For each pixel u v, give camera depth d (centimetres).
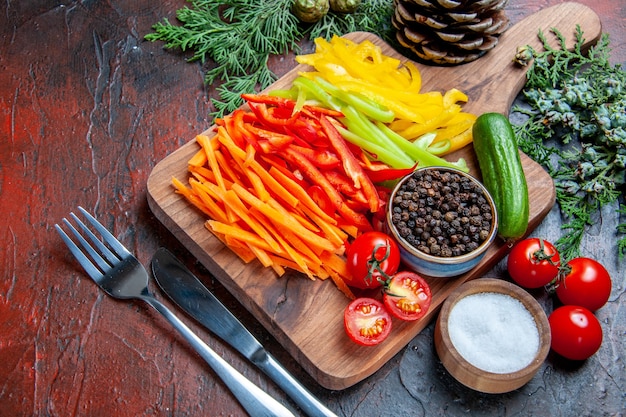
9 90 82
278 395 68
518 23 85
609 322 72
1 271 73
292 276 71
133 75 84
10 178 77
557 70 83
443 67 82
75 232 73
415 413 68
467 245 69
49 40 86
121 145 79
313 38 86
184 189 73
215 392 68
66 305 71
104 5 88
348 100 76
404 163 74
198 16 86
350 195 72
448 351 66
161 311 70
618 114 77
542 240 71
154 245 74
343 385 67
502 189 72
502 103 80
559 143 81
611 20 88
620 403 68
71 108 81
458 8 80
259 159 74
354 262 69
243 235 70
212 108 82
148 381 68
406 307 68
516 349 67
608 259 75
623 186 78
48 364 69
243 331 69
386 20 87
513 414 68
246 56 84
